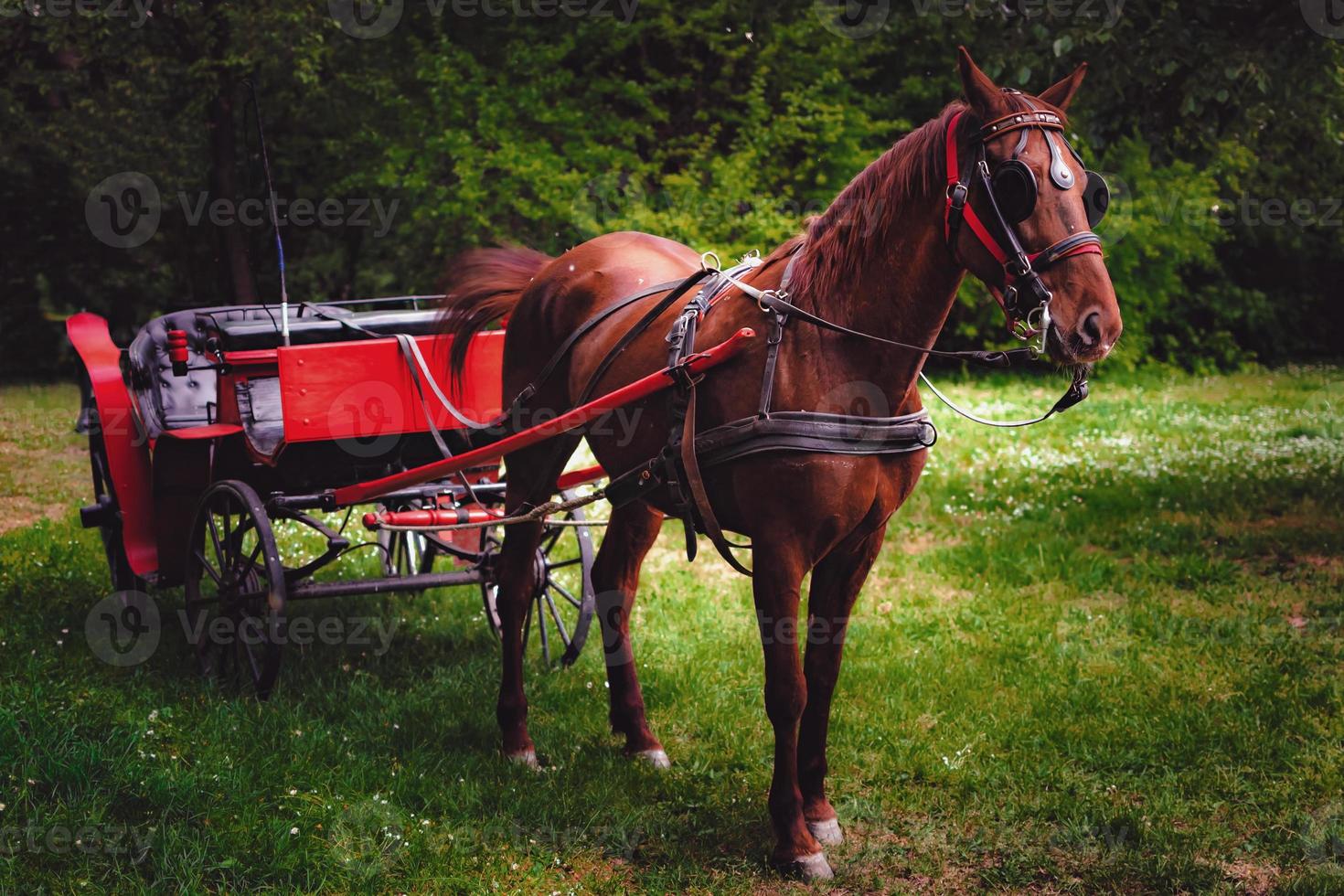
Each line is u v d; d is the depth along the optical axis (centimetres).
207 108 1333
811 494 349
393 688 521
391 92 1441
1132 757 453
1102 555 731
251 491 491
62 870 351
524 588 468
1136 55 804
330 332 523
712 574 712
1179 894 364
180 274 1705
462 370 509
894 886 375
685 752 472
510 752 456
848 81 1636
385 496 496
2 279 1761
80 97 1411
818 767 399
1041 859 385
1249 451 1057
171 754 423
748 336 355
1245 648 566
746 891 366
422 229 1480
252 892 351
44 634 554
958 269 342
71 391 1550
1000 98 327
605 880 375
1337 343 2138
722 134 1566
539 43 1455
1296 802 417
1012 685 530
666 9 1441
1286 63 791
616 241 481
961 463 1010
